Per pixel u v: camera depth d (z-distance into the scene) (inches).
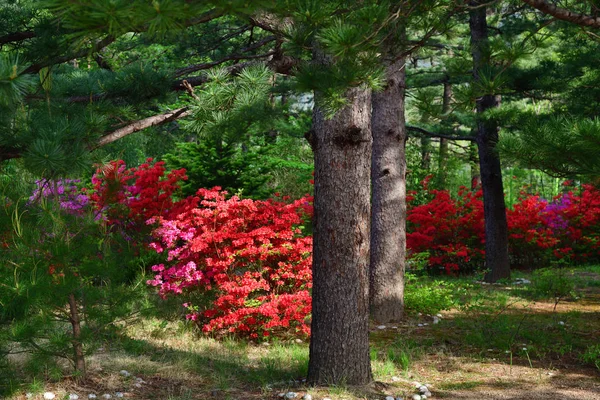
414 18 186.1
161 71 279.9
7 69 102.5
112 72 289.4
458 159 906.1
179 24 95.9
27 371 223.3
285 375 252.4
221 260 331.0
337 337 223.9
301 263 341.7
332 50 144.9
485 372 261.3
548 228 660.1
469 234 616.1
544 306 416.5
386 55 193.2
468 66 251.3
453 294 437.1
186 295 338.3
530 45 225.1
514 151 244.8
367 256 227.6
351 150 221.3
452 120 695.1
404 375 255.3
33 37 243.8
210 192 338.0
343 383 222.7
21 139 193.9
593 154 225.0
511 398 223.3
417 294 391.9
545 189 1088.8
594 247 663.8
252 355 293.1
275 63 267.0
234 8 97.9
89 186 381.7
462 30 529.0
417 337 328.8
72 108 235.5
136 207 350.3
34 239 208.5
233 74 279.0
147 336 309.3
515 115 449.7
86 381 227.9
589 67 469.7
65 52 218.7
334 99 160.6
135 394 219.3
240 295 317.7
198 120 263.4
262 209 339.6
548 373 258.7
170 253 332.5
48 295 207.5
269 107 277.7
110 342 283.9
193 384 235.5
